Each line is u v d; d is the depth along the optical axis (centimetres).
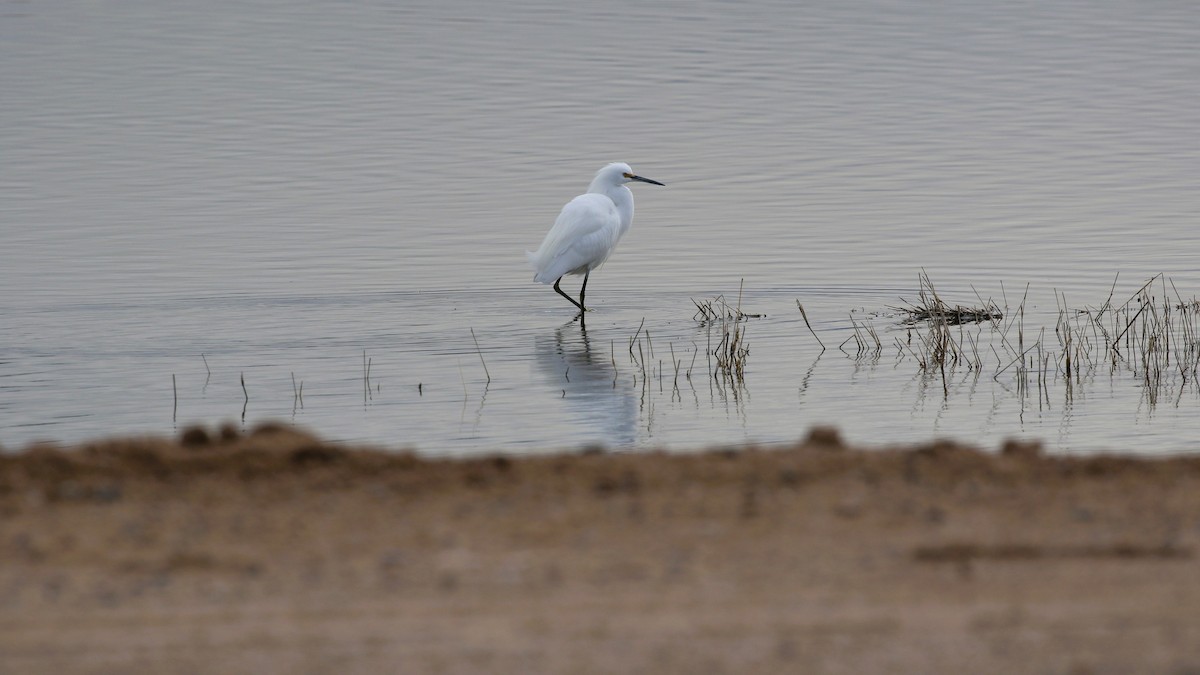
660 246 2669
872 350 1877
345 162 3478
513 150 3609
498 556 745
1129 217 2819
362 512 832
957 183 3192
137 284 2352
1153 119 3944
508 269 2489
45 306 2188
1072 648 605
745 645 612
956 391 1656
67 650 613
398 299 2255
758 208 2986
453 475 911
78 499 858
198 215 2930
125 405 1614
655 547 758
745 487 884
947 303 2162
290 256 2581
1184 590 679
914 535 778
